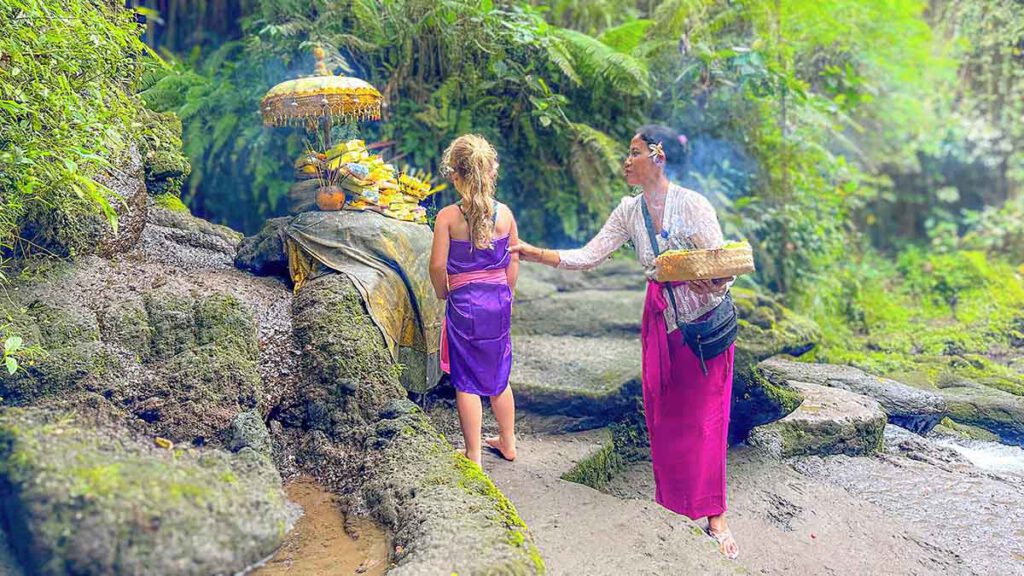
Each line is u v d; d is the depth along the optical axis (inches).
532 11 231.8
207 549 77.9
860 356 232.2
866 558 128.3
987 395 193.6
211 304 123.3
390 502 104.5
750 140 266.7
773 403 159.8
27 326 107.8
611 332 203.3
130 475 80.6
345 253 140.8
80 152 110.2
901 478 156.6
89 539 74.2
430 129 223.6
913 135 405.7
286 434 124.4
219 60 233.5
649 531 110.3
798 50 283.1
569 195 245.0
